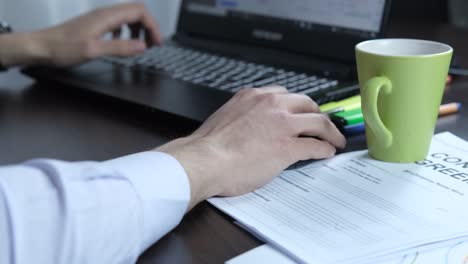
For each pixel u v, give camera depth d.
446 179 0.57
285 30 0.96
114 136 0.71
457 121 0.73
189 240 0.48
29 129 0.74
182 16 1.14
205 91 0.79
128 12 1.07
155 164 0.50
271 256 0.45
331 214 0.50
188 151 0.54
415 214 0.50
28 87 0.94
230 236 0.49
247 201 0.54
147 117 0.77
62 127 0.74
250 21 1.02
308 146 0.60
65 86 0.89
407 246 0.45
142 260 0.46
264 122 0.59
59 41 0.99
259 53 0.97
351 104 0.71
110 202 0.44
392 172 0.59
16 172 0.43
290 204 0.53
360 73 0.61
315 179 0.58
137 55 1.03
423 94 0.58
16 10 1.41
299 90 0.76
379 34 0.84
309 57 0.92
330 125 0.63
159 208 0.48
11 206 0.40
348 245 0.45
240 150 0.56
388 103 0.59
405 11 1.48
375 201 0.52
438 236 0.46
